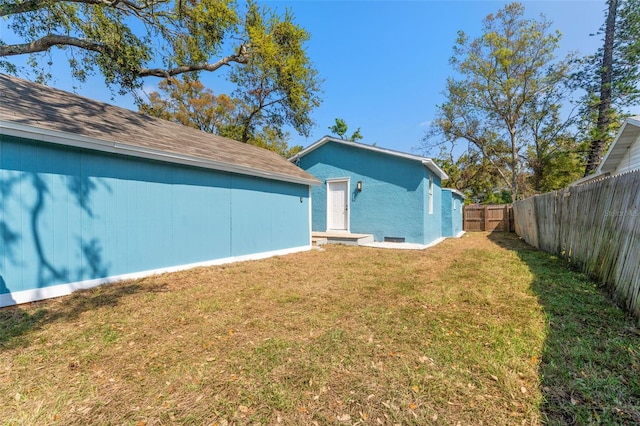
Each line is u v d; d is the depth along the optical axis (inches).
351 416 69.2
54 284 155.5
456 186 896.9
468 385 79.4
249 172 271.6
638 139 274.4
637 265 123.0
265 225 296.8
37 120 150.3
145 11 304.2
